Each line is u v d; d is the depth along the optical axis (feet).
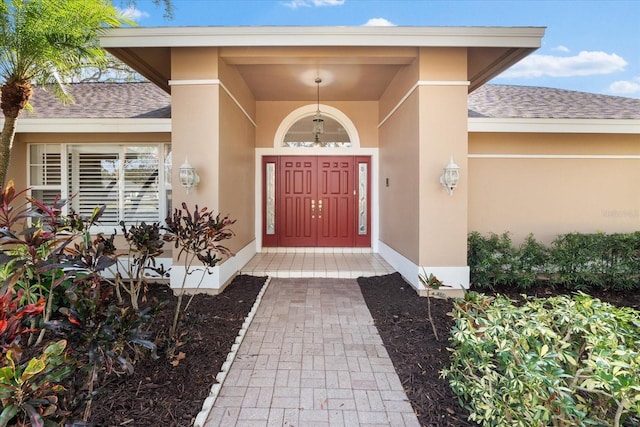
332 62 17.08
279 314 14.10
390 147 21.97
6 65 19.10
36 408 4.78
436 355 10.39
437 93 16.12
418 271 16.29
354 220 26.61
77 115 23.29
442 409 7.89
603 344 6.22
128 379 8.57
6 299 4.96
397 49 16.31
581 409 6.14
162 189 24.43
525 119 20.84
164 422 7.25
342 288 17.78
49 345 5.16
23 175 23.93
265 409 7.95
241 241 20.89
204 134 16.28
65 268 6.74
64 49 19.06
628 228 22.49
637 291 17.57
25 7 17.57
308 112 25.93
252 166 24.47
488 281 17.30
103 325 6.31
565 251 17.70
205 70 16.22
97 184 24.49
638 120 20.54
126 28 15.20
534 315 7.65
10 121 18.90
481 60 16.89
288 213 26.58
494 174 22.34
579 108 24.18
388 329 12.42
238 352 10.76
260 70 19.53
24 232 7.07
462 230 16.25
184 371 9.15
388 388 8.80
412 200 17.28
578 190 22.44
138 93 29.12
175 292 16.30
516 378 6.09
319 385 8.96
